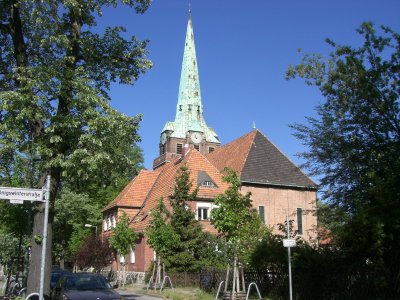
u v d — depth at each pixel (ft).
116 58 56.34
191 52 281.33
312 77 63.87
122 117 49.24
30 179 58.80
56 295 51.49
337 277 50.24
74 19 53.16
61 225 174.40
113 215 153.38
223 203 60.44
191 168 127.54
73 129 47.67
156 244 91.25
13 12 51.08
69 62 51.01
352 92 61.93
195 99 274.98
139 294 84.94
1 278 132.98
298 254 54.60
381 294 45.06
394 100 58.59
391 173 49.42
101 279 52.11
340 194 64.13
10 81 52.90
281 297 59.26
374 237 43.80
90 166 46.24
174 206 101.45
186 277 94.27
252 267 65.05
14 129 45.96
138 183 155.33
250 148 143.13
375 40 60.90
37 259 47.88
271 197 136.56
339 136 64.54
